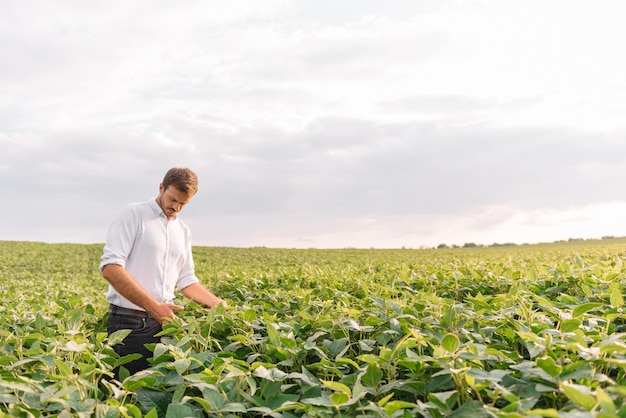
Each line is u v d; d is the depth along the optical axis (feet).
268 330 11.83
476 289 20.81
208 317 13.87
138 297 15.35
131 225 16.42
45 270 61.62
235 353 12.36
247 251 95.50
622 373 9.20
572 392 6.78
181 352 11.17
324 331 13.19
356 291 21.91
